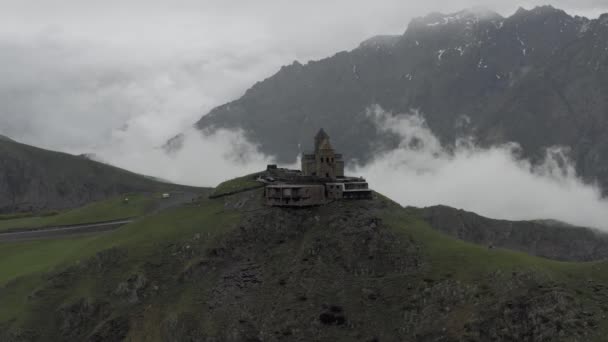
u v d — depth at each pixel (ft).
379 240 530.68
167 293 519.60
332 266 516.73
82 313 511.81
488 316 421.59
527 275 438.81
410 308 460.14
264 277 518.78
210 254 544.62
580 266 456.04
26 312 517.55
